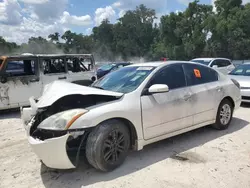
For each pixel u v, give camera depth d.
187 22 46.38
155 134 3.85
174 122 4.10
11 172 3.58
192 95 4.34
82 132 3.13
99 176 3.34
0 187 3.19
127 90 3.79
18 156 4.15
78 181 3.24
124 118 3.49
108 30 84.69
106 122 3.33
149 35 76.00
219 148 4.15
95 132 3.24
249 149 4.09
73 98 3.73
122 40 79.12
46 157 3.11
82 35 86.75
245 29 40.06
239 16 39.53
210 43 42.47
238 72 8.52
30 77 7.54
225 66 13.09
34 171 3.59
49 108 3.61
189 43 44.38
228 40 39.75
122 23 78.31
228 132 4.96
